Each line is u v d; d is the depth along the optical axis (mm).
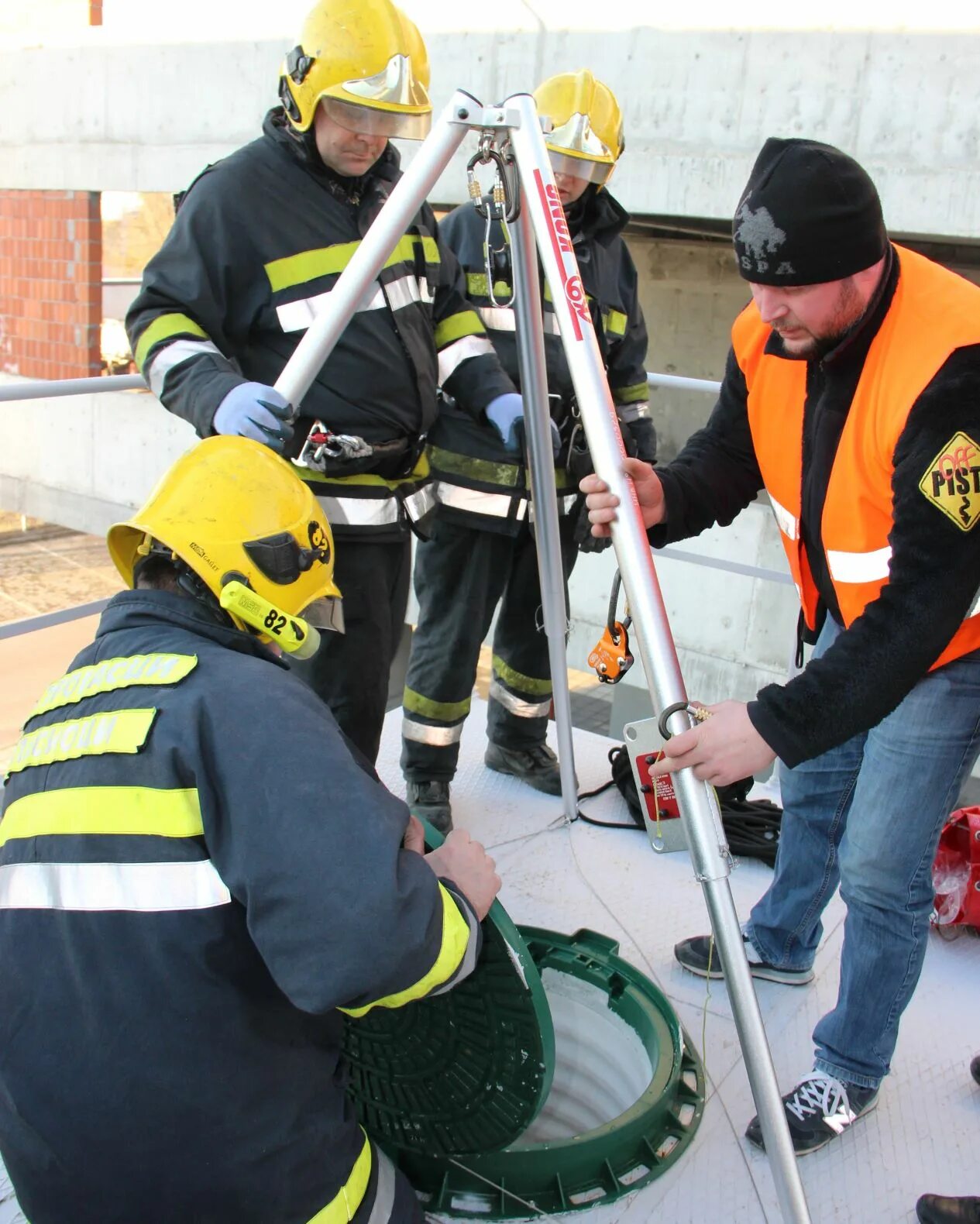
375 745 2244
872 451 1408
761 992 2119
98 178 7551
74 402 7684
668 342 7727
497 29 5965
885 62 4949
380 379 1988
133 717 1112
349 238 1947
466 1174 1618
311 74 1786
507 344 2496
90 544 9883
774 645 5949
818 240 1290
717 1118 1784
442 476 2395
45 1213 1171
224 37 6668
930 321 1360
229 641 1212
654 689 1431
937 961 2270
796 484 1623
